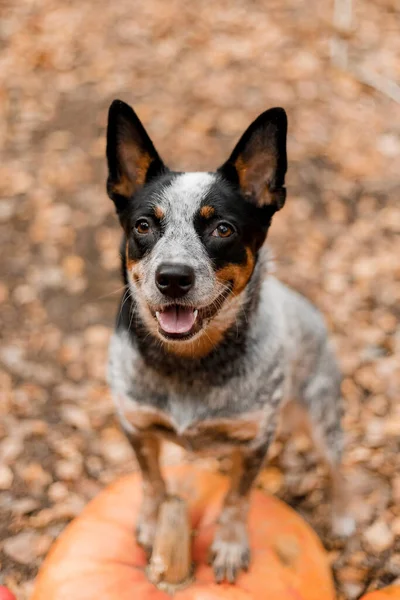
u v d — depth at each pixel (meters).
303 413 1.11
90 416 1.31
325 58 2.13
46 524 1.17
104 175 1.77
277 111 0.95
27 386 1.35
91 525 0.99
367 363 1.37
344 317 1.45
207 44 2.21
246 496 0.98
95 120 1.93
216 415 0.96
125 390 0.97
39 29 2.29
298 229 1.61
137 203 0.97
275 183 0.98
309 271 1.53
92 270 1.55
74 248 1.59
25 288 1.51
